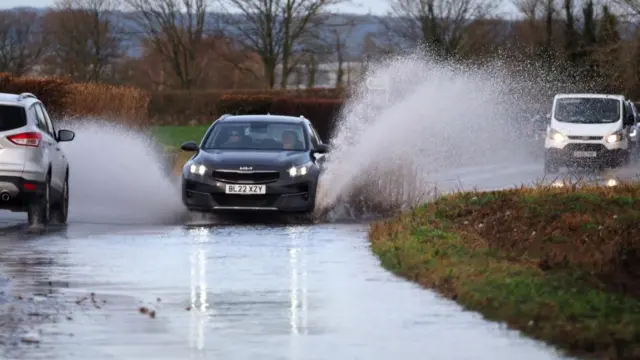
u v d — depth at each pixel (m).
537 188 46.50
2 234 39.88
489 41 196.62
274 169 45.12
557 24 188.62
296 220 45.94
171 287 27.34
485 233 35.41
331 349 19.91
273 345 20.25
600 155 76.56
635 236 32.53
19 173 41.03
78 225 43.50
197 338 20.91
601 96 79.44
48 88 93.56
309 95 169.25
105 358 19.11
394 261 31.06
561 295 24.02
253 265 31.50
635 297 24.28
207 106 168.88
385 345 20.23
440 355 19.38
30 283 27.94
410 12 198.00
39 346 20.14
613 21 153.75
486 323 22.45
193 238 38.66
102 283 27.98
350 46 197.25
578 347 19.89
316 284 27.89
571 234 34.31
